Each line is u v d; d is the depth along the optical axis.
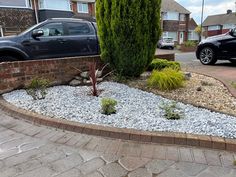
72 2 25.09
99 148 2.78
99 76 5.76
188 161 2.48
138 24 5.03
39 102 4.24
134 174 2.28
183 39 38.75
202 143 2.73
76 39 6.60
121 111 3.75
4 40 5.65
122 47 5.17
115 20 5.02
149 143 2.85
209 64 9.16
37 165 2.46
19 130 3.32
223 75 6.52
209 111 3.72
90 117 3.51
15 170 2.37
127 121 3.33
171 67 6.00
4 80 4.82
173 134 2.87
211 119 3.35
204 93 4.68
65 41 6.43
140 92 4.85
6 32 17.64
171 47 28.00
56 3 20.52
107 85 5.38
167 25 35.84
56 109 3.89
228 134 2.87
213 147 2.70
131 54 5.21
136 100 4.34
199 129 3.01
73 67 5.68
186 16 38.12
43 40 6.10
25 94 4.75
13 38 5.77
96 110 3.80
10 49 5.62
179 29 37.47
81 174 2.30
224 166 2.39
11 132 3.27
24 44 5.84
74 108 3.92
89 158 2.58
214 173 2.28
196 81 5.67
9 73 4.88
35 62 5.17
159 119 3.36
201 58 9.34
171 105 3.72
